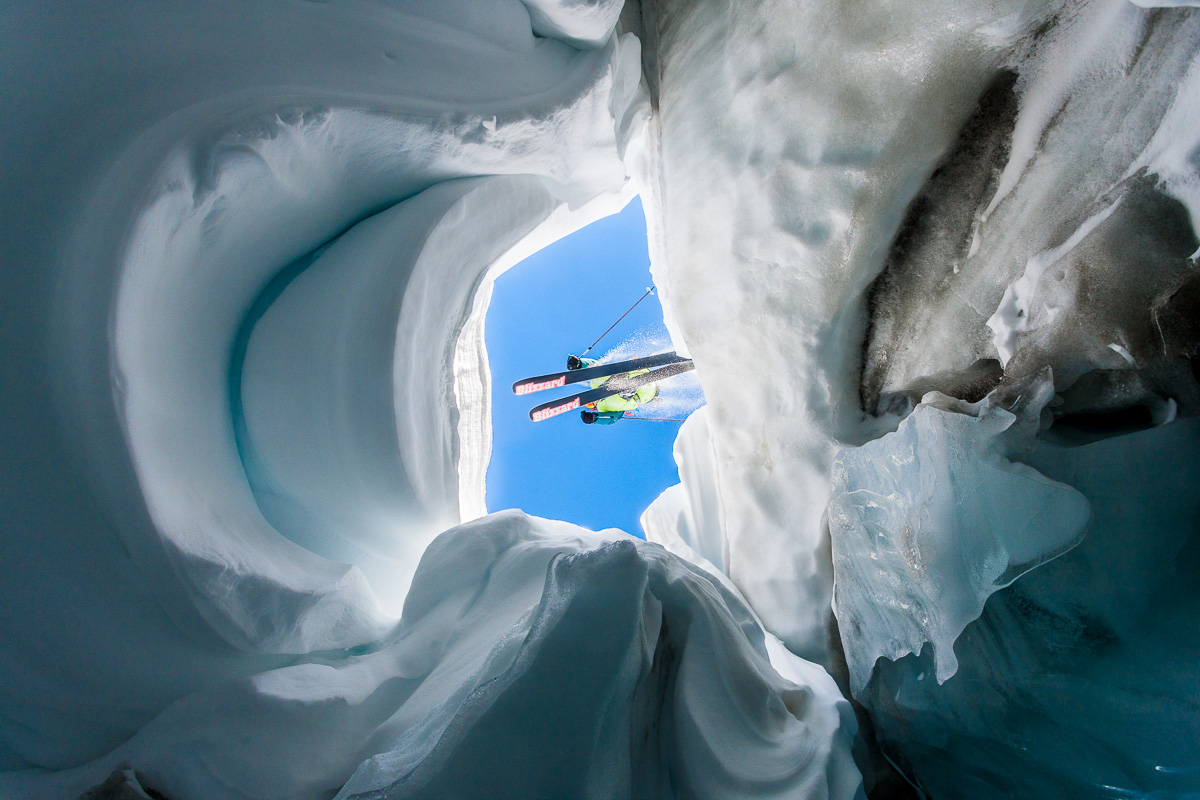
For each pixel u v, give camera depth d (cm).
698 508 353
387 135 209
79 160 158
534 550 236
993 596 196
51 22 160
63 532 159
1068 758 177
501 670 155
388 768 143
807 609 256
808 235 242
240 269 216
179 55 172
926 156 208
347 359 216
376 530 245
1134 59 161
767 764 167
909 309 227
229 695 169
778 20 236
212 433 208
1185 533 171
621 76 272
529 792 126
